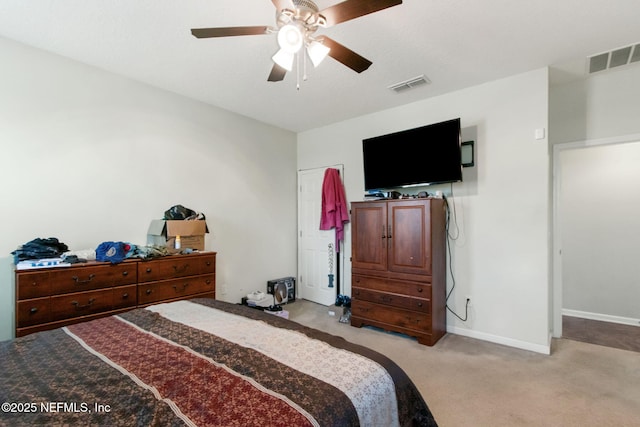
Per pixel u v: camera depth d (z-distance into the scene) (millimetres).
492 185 3057
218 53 2510
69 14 2018
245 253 4031
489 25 2137
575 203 3912
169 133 3258
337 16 1535
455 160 3033
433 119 3422
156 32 2225
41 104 2457
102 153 2779
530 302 2842
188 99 3424
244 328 1566
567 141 3109
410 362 2582
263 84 3088
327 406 936
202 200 3555
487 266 3082
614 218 3701
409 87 3172
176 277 2801
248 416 865
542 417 1859
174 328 1561
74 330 1530
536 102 2818
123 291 2463
